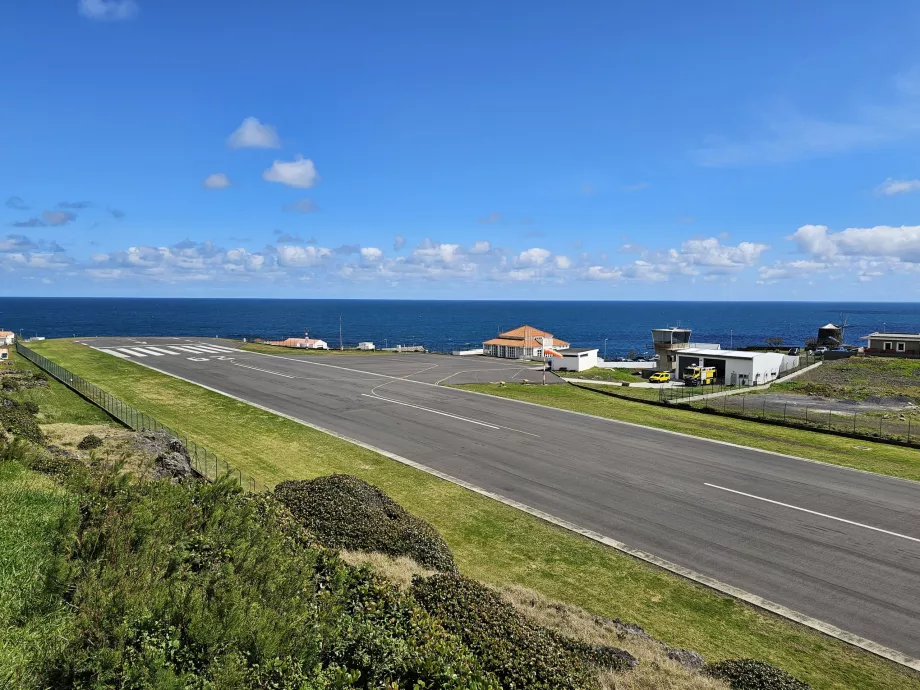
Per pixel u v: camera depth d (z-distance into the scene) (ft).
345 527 66.59
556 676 38.11
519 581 64.95
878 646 53.83
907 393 190.70
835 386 205.87
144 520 40.22
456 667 35.45
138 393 164.96
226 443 117.70
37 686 26.37
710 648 53.21
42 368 192.13
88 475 51.44
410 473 101.50
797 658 51.90
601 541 75.66
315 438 122.62
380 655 35.04
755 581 65.67
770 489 94.89
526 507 86.99
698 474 102.32
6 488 47.78
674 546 74.33
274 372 211.61
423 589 48.70
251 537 46.21
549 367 270.26
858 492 93.50
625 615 58.70
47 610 31.71
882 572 67.62
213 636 29.78
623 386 211.82
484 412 151.23
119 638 28.89
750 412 153.07
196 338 341.82
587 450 116.98
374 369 228.22
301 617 34.53
